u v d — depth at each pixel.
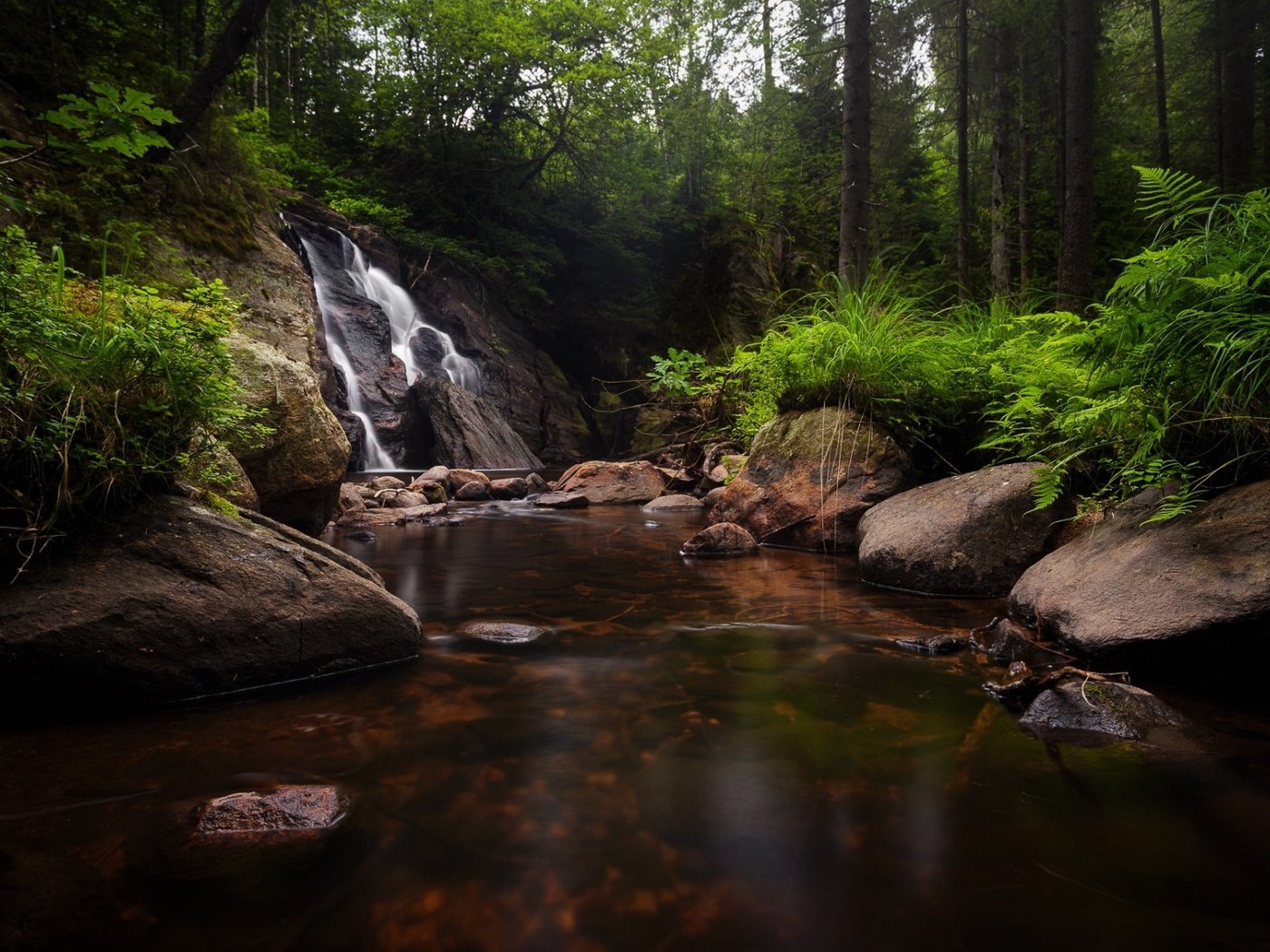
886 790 1.68
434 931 1.19
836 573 4.49
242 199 10.17
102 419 2.38
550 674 2.56
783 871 1.36
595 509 8.59
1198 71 18.59
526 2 20.67
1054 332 5.04
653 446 17.44
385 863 1.38
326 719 2.13
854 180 8.39
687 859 1.41
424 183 20.67
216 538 2.52
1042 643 2.73
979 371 5.25
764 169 13.74
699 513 8.04
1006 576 3.78
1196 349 2.68
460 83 20.06
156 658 2.21
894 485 5.14
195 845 1.42
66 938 1.14
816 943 1.16
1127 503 3.16
